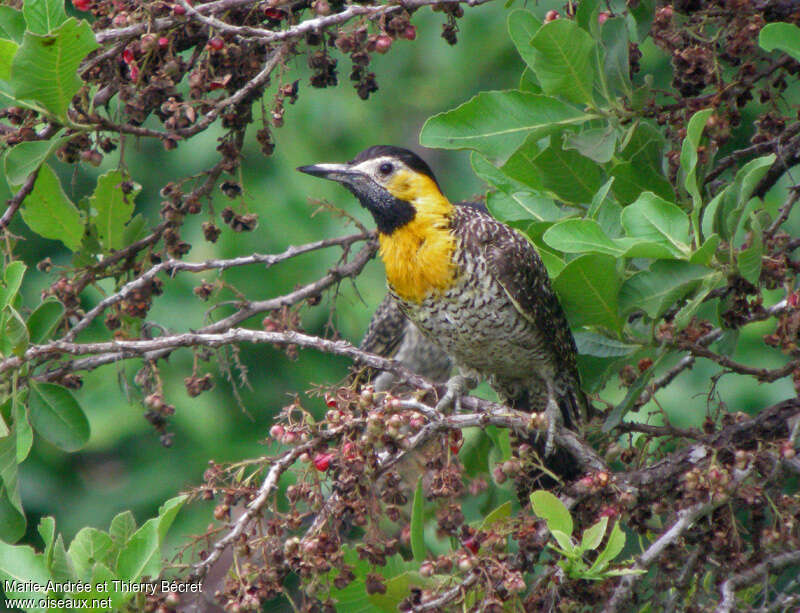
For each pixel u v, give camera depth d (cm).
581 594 702
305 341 768
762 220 741
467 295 925
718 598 748
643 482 726
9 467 728
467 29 1775
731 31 751
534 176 839
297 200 1630
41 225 877
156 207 1631
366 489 672
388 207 935
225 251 1592
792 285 754
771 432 727
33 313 765
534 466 732
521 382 1002
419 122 1872
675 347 745
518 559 679
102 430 1595
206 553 669
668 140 829
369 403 684
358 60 757
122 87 762
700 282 705
